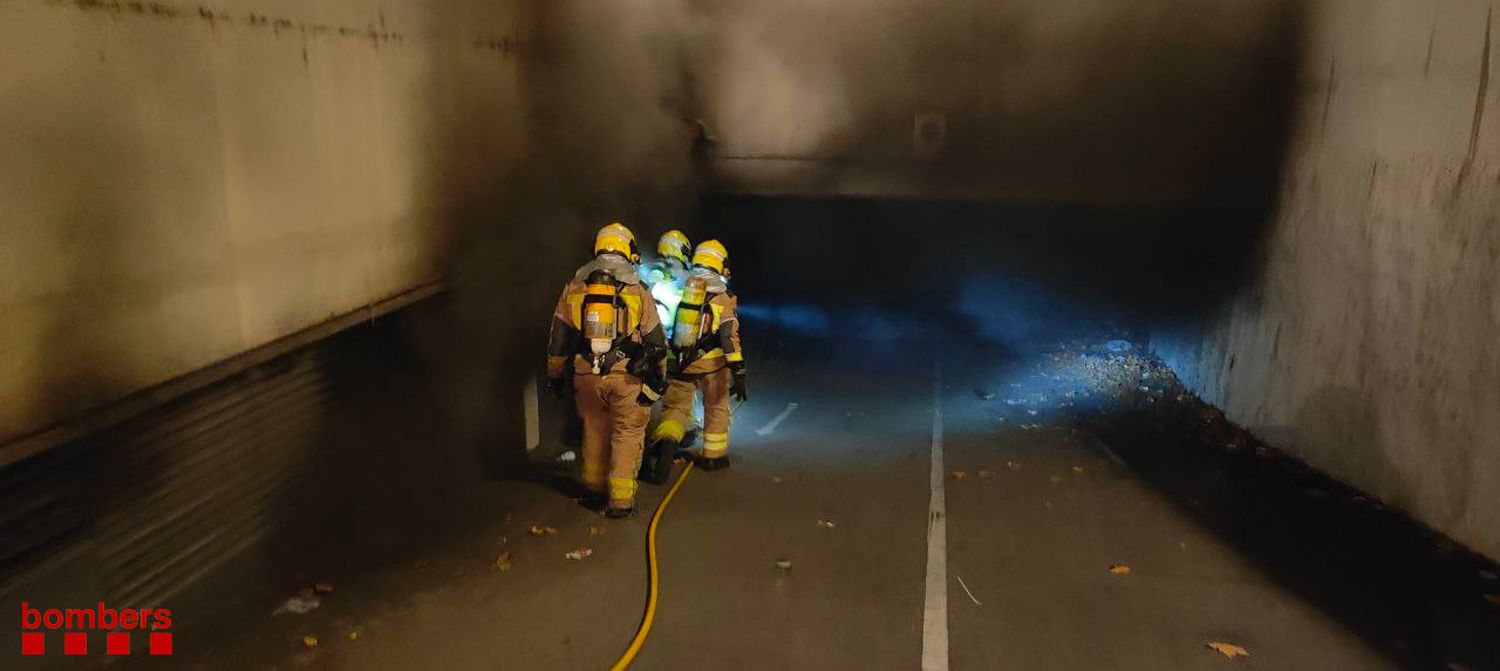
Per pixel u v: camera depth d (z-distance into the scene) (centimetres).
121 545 344
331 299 450
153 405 328
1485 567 488
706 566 487
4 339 272
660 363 554
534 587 459
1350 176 622
